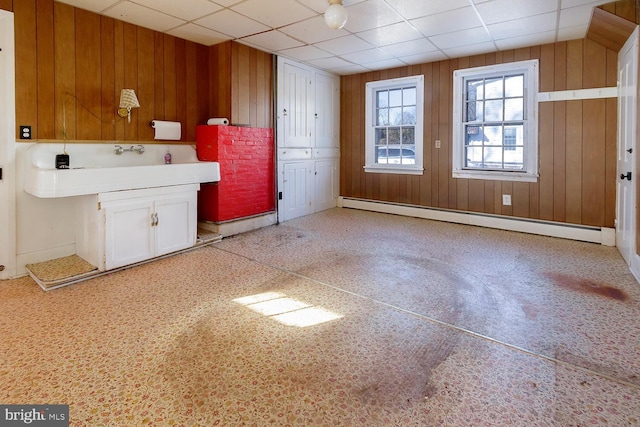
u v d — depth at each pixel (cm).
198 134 441
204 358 192
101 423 146
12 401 158
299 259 362
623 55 353
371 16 353
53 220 330
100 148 355
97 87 351
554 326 226
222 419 149
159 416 150
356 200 628
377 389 168
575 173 429
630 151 324
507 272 323
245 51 451
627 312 243
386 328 225
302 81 546
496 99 480
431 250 392
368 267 338
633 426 145
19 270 310
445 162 527
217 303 260
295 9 338
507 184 478
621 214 367
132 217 326
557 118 434
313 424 147
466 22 368
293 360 191
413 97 558
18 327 222
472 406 157
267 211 504
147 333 217
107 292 277
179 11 343
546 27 379
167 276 312
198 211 457
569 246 404
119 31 365
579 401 160
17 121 302
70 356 192
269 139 496
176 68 418
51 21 318
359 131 616
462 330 223
